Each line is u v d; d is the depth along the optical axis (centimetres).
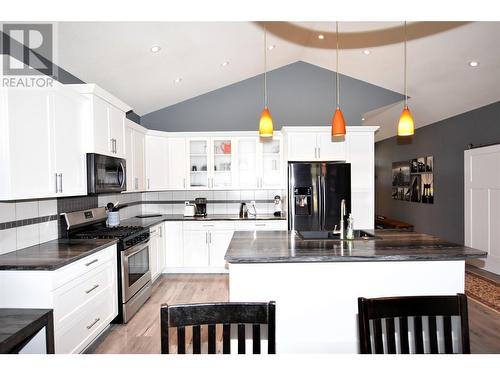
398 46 383
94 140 288
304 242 260
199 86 477
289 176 434
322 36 406
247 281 225
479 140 457
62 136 250
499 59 349
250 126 510
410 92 487
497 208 423
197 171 485
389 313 117
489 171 434
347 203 432
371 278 225
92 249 246
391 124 624
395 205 711
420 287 224
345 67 482
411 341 216
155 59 352
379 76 469
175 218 465
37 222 264
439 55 373
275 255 216
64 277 213
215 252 460
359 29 375
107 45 295
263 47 415
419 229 611
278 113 509
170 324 116
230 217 473
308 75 508
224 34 351
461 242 495
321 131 455
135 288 326
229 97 508
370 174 456
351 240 264
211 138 482
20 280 199
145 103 466
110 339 274
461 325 119
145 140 456
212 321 119
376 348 116
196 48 361
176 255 460
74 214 310
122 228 344
